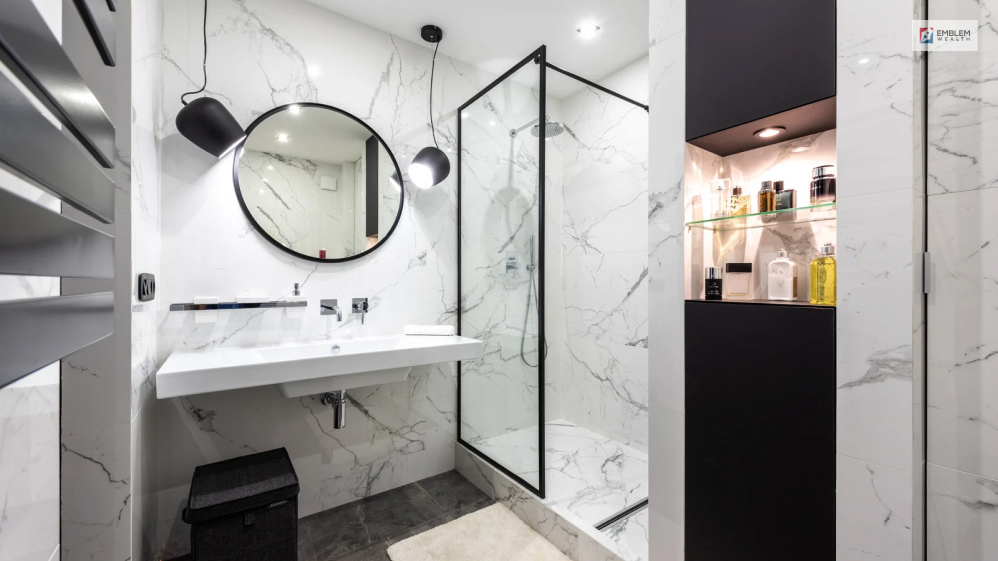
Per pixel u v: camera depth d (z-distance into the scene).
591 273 3.00
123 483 1.15
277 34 1.99
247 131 1.91
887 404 0.98
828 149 1.30
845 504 1.04
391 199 2.29
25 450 0.50
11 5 0.25
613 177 2.83
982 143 1.04
